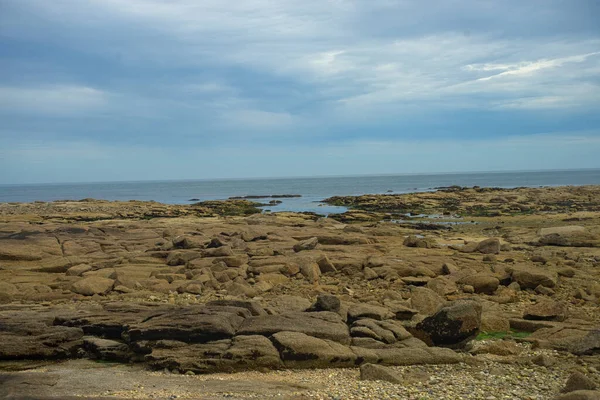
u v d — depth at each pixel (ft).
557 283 76.84
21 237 99.40
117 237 110.42
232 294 69.87
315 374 40.86
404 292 72.49
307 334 45.68
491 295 72.49
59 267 81.10
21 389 35.78
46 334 46.98
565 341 48.24
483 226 164.04
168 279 76.54
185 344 44.27
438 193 313.53
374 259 88.07
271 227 127.95
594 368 41.34
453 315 47.24
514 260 93.45
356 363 42.78
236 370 41.88
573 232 122.21
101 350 45.52
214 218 190.90
